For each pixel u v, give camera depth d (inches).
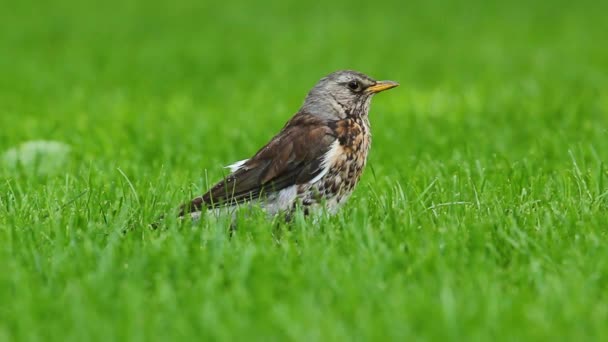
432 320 320.8
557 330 313.9
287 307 331.9
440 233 421.4
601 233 429.1
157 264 384.8
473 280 362.9
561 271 378.0
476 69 1227.9
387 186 538.6
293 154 459.2
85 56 1401.3
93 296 344.8
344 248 408.8
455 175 535.2
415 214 458.9
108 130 781.3
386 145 698.8
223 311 331.9
